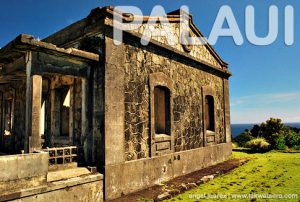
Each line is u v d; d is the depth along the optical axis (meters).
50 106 9.06
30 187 4.95
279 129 19.72
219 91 13.01
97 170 6.41
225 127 13.22
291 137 17.80
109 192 6.34
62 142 8.41
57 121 8.95
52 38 8.59
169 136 8.79
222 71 12.99
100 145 6.51
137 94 7.60
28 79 5.70
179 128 9.47
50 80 9.05
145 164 7.54
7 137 10.45
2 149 10.48
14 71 6.53
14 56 6.19
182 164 9.27
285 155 13.98
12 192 4.68
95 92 6.76
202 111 11.12
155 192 6.96
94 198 6.04
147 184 7.53
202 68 11.46
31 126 5.52
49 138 9.01
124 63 7.23
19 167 4.82
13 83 10.12
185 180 8.38
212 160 11.41
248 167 10.84
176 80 9.51
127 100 7.25
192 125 10.30
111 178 6.43
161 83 8.62
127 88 7.27
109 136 6.52
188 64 10.39
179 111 9.55
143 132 7.72
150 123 7.95
